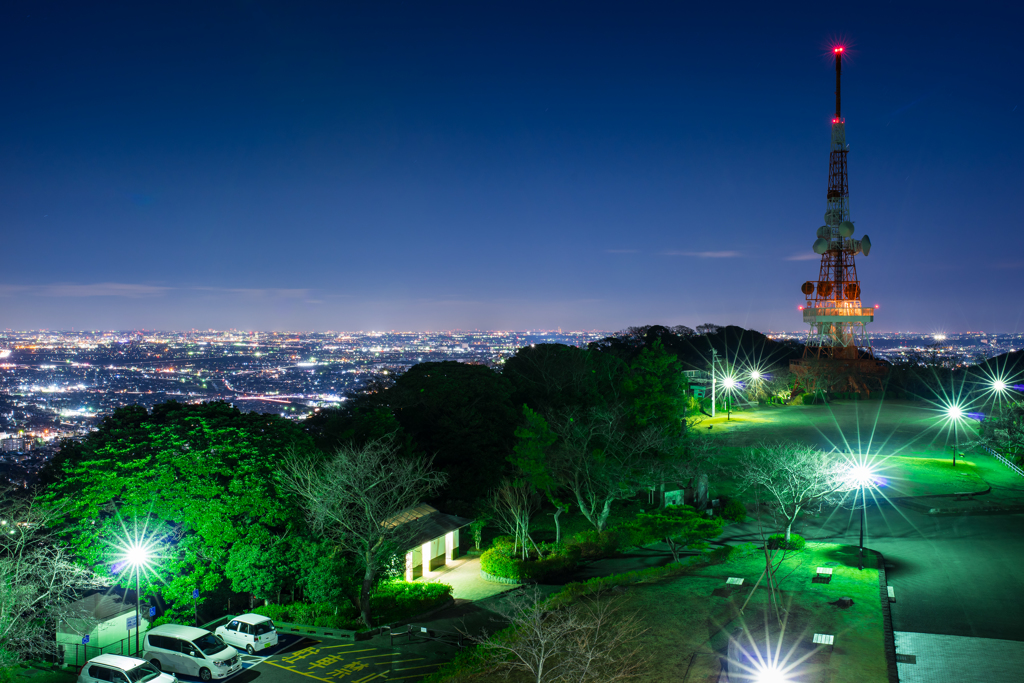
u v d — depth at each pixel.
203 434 41.34
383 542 39.91
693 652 32.75
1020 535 49.12
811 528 52.88
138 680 29.42
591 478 54.19
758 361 178.25
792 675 30.30
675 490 60.75
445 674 31.14
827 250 132.38
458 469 60.97
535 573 45.28
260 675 32.09
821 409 111.06
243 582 39.28
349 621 38.34
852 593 39.41
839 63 131.00
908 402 118.81
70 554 37.44
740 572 43.75
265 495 40.59
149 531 38.38
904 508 56.53
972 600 38.47
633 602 39.25
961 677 30.27
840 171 131.62
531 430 52.00
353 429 56.44
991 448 74.44
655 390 63.03
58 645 35.31
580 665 30.58
